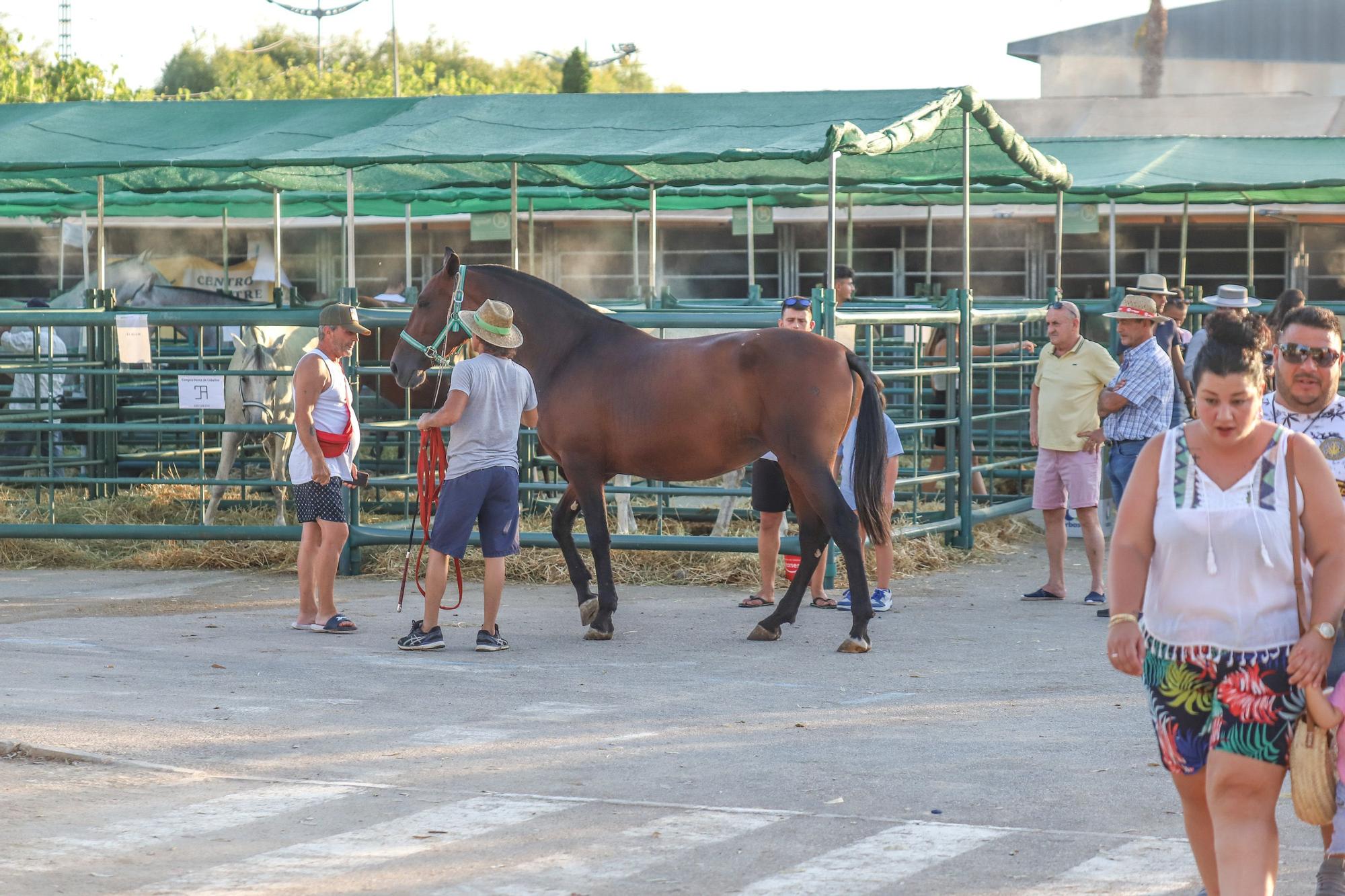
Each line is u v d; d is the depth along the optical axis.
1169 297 13.10
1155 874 4.64
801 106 11.37
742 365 8.45
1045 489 10.07
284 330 12.25
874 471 8.34
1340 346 4.78
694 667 7.99
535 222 24.84
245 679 7.55
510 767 5.93
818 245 24.39
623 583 10.84
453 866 4.72
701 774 5.84
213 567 11.65
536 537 10.93
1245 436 3.92
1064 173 13.48
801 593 8.82
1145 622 4.05
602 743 6.32
